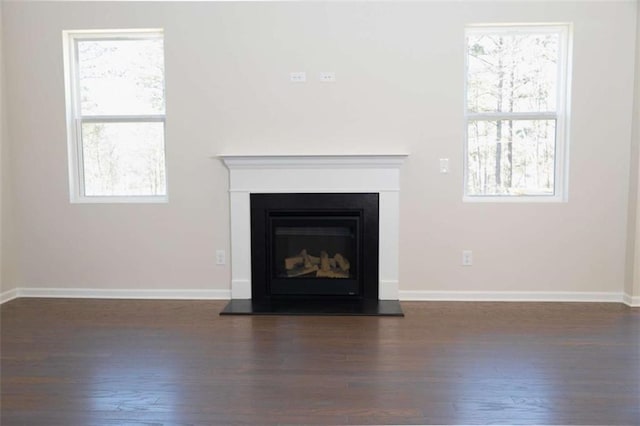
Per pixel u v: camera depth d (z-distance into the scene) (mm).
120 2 4285
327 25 4250
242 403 2480
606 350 3174
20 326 3703
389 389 2627
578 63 4176
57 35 4340
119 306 4254
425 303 4305
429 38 4215
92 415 2367
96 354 3141
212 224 4430
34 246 4516
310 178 4293
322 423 2287
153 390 2631
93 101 4496
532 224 4309
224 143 4363
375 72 4262
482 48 4328
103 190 4559
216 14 4273
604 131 4215
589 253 4301
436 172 4301
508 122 4363
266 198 4332
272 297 4430
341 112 4305
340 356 3092
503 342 3328
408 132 4289
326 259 4457
